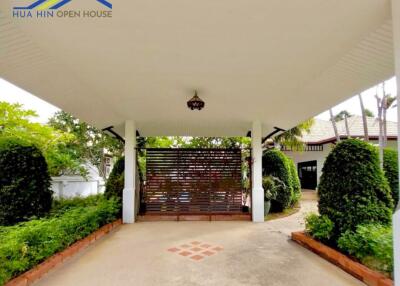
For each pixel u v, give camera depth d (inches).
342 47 115.4
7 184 191.5
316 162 572.4
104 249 167.2
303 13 90.6
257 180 265.1
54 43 112.0
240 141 443.2
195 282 117.8
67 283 116.3
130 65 135.0
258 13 90.7
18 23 98.2
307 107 212.4
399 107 81.4
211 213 279.9
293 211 321.4
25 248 116.3
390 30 101.8
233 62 131.2
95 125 281.4
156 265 138.8
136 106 216.1
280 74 146.6
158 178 285.0
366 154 148.9
